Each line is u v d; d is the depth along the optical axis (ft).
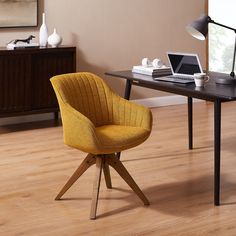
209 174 17.42
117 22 24.73
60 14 23.38
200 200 15.58
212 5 27.07
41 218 14.44
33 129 22.11
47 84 22.06
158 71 17.92
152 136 21.17
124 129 15.43
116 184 16.52
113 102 16.07
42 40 22.15
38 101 21.98
